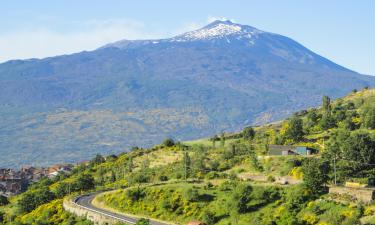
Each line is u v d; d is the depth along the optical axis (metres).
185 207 152.88
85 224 154.00
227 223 140.00
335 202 133.50
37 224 166.50
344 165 155.00
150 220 152.62
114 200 170.75
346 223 121.50
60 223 165.00
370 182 151.88
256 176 178.25
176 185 171.75
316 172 144.62
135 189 170.38
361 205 128.25
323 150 191.75
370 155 157.12
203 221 143.88
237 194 145.12
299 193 140.62
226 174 188.12
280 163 184.50
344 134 192.38
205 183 173.25
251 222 135.75
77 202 180.25
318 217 129.62
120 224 140.50
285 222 128.88
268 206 142.00
